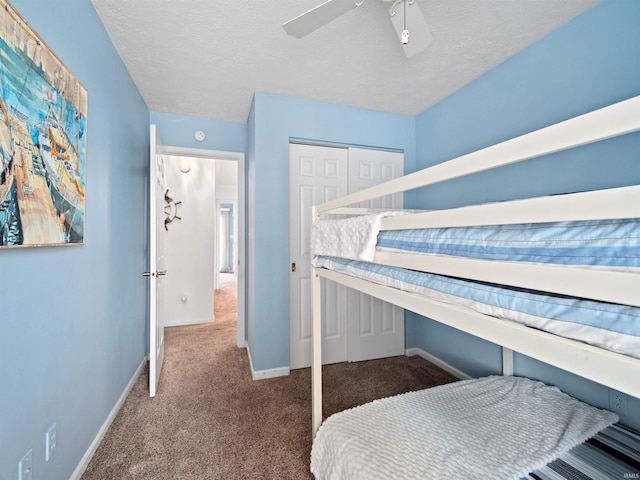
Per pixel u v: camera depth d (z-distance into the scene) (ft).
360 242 3.73
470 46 5.88
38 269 3.38
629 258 1.50
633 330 1.46
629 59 4.46
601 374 1.54
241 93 7.73
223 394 6.76
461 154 7.58
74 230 4.08
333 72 6.75
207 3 4.69
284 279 7.93
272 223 7.83
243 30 5.33
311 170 8.52
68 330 4.03
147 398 6.53
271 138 7.80
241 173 9.65
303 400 6.54
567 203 1.70
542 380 5.71
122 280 6.31
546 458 3.39
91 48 4.73
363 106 8.57
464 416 4.26
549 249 1.87
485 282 2.35
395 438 3.71
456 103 7.70
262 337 7.68
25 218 3.06
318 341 5.07
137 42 5.66
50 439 3.59
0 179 2.69
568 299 1.77
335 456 3.63
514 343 2.01
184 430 5.45
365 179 8.91
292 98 7.98
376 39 5.58
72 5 4.13
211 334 11.02
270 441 5.17
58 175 3.67
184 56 6.11
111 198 5.64
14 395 2.98
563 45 5.32
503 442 3.67
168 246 12.13
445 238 2.65
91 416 4.73
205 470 4.51
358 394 6.79
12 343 2.96
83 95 4.33
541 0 4.71
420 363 8.68
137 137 7.46
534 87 5.82
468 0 4.68
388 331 9.21
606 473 3.24
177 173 12.26
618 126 1.49
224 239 31.71
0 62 2.68
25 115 3.05
